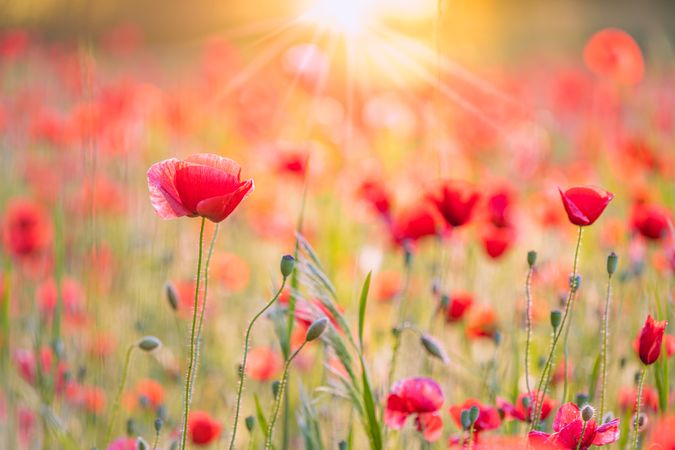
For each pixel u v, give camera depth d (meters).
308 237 2.54
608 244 2.37
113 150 3.22
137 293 2.42
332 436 1.93
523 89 5.08
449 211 2.02
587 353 2.08
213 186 1.63
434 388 1.77
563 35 13.69
